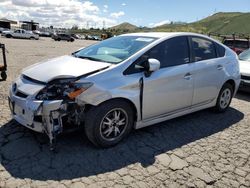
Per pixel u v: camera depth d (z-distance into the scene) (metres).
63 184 3.14
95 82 3.64
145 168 3.59
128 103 4.02
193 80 4.84
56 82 3.58
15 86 3.97
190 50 4.91
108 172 3.43
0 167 3.37
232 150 4.30
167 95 4.45
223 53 5.70
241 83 7.62
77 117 3.70
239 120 5.66
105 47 4.74
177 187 3.27
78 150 3.86
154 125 4.99
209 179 3.48
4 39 36.12
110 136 4.01
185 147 4.26
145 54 4.21
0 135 4.15
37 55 16.27
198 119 5.51
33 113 3.47
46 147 3.88
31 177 3.22
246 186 3.41
